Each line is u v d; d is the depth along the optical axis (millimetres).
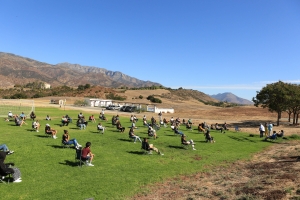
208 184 13812
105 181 13250
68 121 33219
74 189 11945
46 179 12945
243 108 86625
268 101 48000
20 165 14734
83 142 22672
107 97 146250
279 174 14508
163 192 12477
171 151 21484
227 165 18219
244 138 31703
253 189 12055
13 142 20375
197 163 18172
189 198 11461
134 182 13453
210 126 42656
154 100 134500
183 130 35594
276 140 30766
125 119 47562
